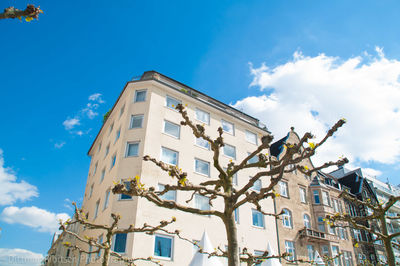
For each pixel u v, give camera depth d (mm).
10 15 4328
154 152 21375
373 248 35844
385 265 30156
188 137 23844
